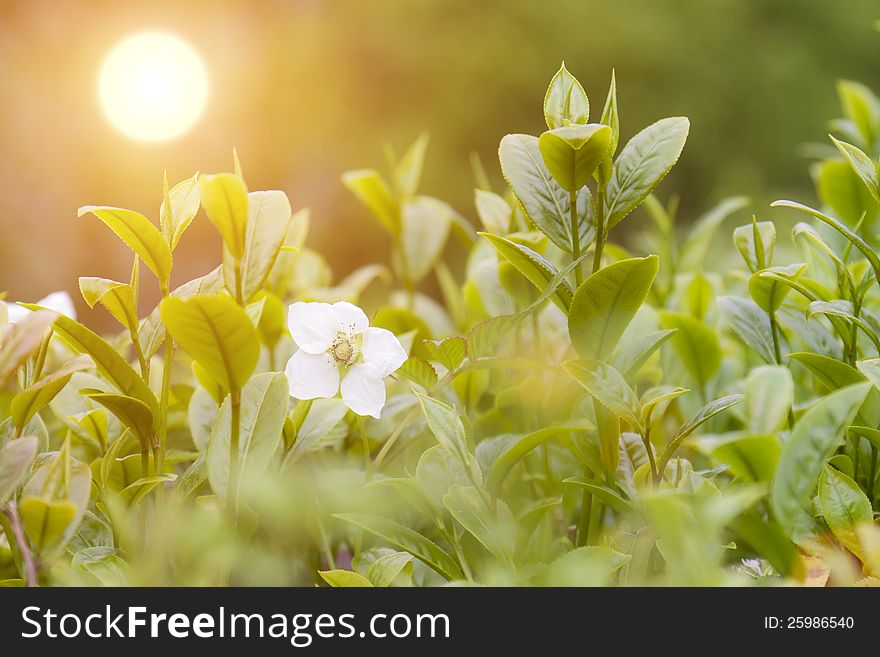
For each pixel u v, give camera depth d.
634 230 6.59
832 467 0.92
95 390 0.91
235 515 0.89
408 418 0.95
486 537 0.89
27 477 0.90
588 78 8.88
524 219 1.03
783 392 0.87
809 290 0.96
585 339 0.91
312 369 0.92
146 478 0.91
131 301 0.91
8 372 0.87
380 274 1.18
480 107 8.70
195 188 0.93
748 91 8.99
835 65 9.20
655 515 0.84
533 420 1.00
